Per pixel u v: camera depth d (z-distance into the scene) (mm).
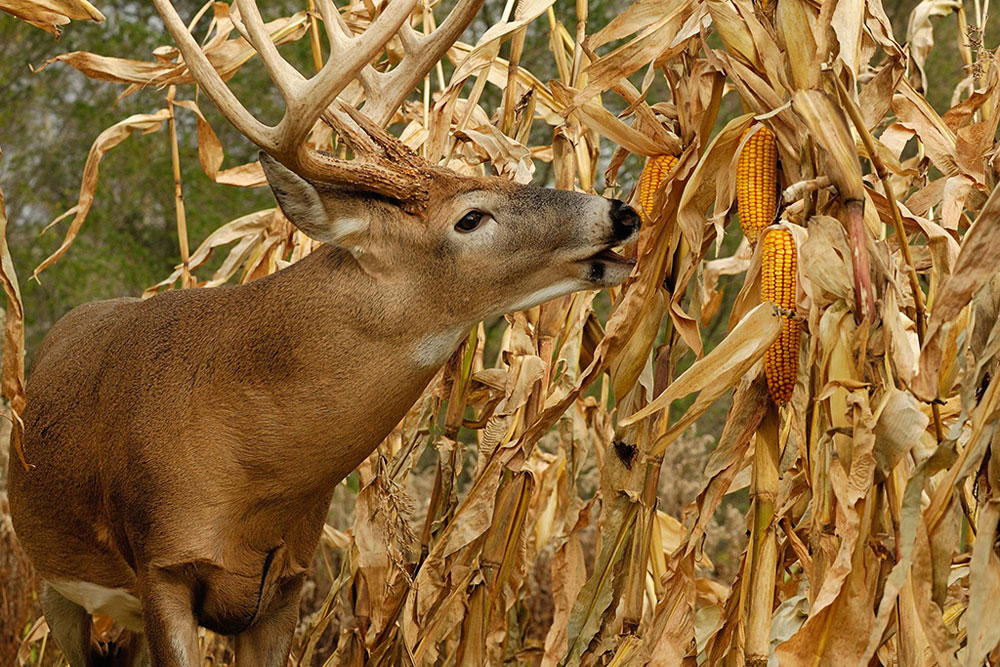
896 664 5922
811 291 5871
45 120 22469
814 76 5840
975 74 7453
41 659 9305
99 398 6625
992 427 5223
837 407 5805
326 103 5637
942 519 5348
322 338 6051
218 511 6152
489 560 7527
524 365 7711
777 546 6539
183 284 9508
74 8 6570
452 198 6027
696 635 7039
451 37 6562
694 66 6668
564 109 7473
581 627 6918
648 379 6887
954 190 6621
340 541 9688
